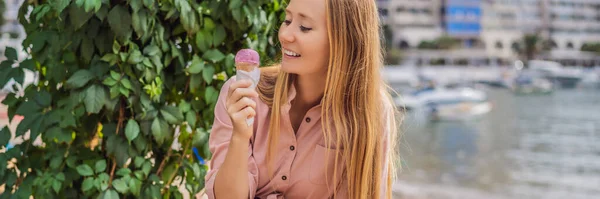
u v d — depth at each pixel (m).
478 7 95.75
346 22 1.78
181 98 2.57
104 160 2.39
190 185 2.63
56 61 2.36
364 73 1.82
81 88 2.29
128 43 2.32
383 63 2.00
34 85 2.47
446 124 25.34
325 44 1.79
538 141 21.17
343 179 1.94
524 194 12.51
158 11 2.43
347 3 1.78
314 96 1.91
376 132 1.89
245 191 1.80
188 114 2.51
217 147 1.90
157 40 2.38
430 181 13.21
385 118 1.94
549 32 102.88
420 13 91.19
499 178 14.18
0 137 2.43
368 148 1.87
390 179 2.06
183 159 2.60
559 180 14.15
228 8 2.54
